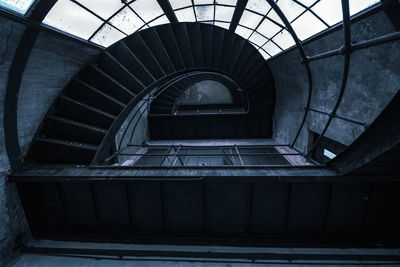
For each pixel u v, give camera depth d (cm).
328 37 444
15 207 426
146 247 478
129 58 611
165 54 675
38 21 360
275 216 452
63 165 449
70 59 491
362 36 364
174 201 449
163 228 474
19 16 325
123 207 461
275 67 796
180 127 1136
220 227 468
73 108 504
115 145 664
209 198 443
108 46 589
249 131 1106
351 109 440
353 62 404
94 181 395
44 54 416
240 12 607
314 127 613
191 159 920
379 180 364
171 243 476
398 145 270
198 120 1119
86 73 553
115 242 483
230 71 832
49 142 455
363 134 305
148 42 645
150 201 452
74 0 409
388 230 447
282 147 862
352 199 424
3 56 343
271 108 1006
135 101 596
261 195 434
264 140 1057
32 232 474
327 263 436
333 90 498
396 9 253
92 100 542
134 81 609
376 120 277
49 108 473
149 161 882
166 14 600
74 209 468
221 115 1076
